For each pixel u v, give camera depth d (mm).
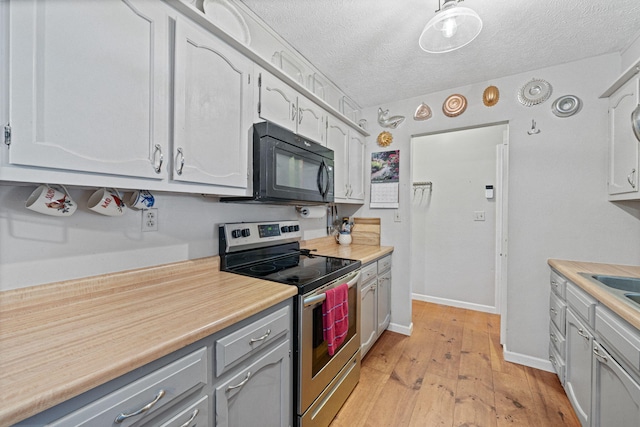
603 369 1176
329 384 1504
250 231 1701
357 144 2650
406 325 2633
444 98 2438
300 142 1617
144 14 929
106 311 939
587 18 1496
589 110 1900
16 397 511
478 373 1993
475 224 3238
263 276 1444
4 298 855
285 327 1213
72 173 775
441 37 1485
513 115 2135
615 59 1830
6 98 658
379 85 2357
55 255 968
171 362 769
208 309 971
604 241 1869
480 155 3211
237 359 961
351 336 1764
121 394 652
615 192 1733
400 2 1418
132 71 900
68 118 757
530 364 2072
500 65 2006
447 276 3398
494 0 1370
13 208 877
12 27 665
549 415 1582
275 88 1538
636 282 1464
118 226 1139
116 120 862
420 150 3543
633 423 938
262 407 1104
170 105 1015
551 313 1945
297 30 1654
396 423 1532
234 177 1282
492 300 3154
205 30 1138
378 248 2596
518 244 2119
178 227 1367
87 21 792
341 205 2992
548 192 2021
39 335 760
